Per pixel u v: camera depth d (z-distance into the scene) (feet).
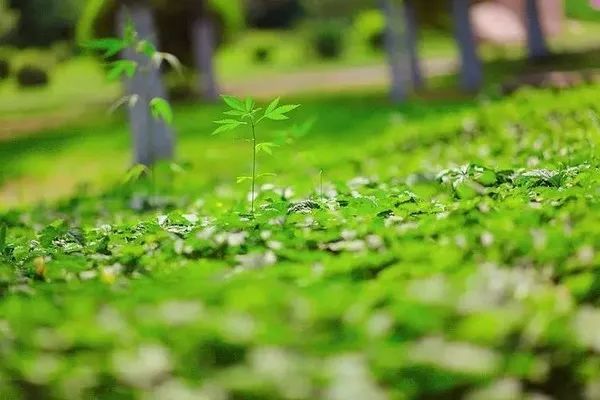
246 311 12.48
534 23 104.78
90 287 15.70
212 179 46.91
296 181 36.22
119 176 54.54
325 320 12.04
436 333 11.68
